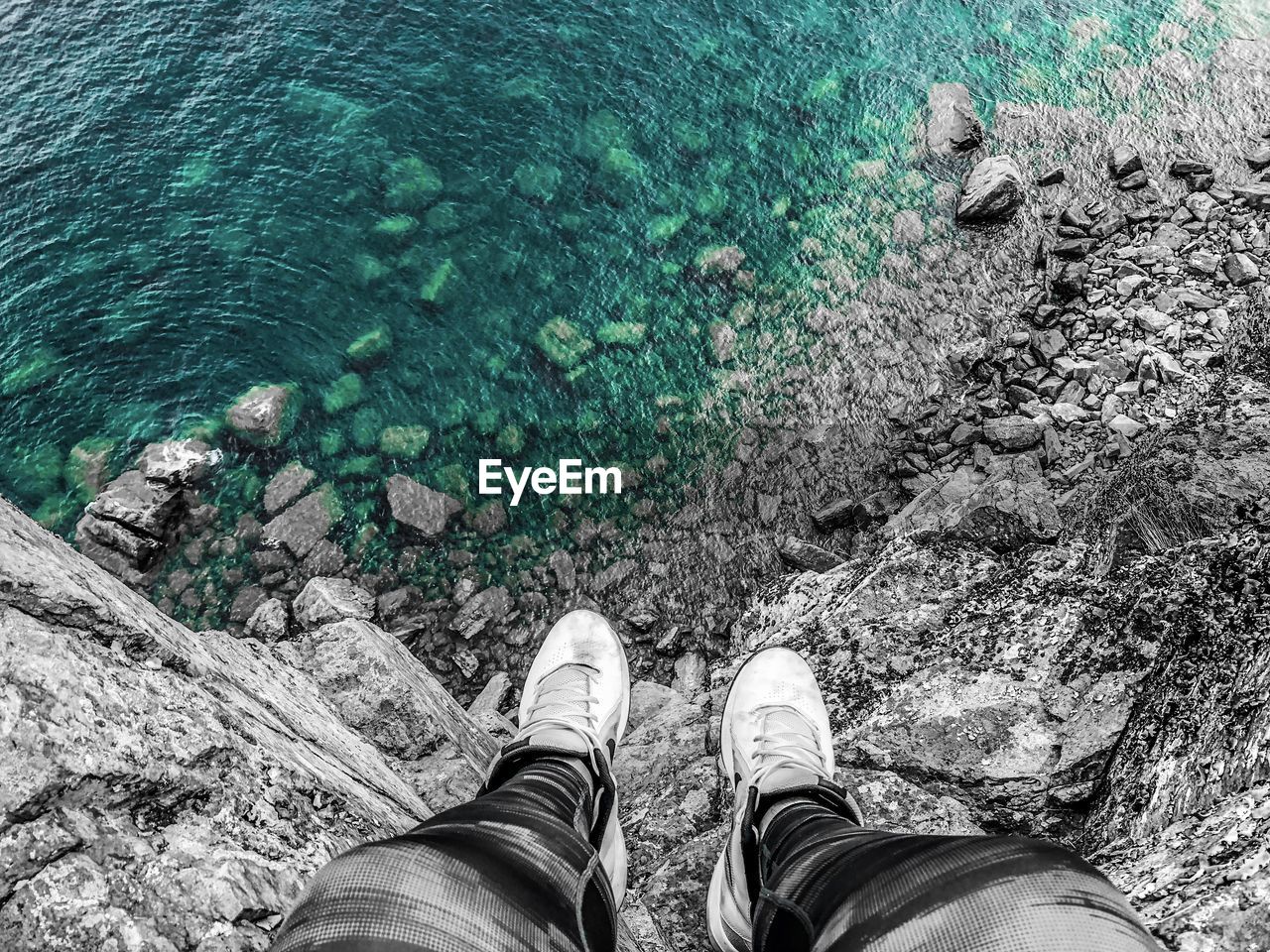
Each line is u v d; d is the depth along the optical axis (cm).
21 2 1066
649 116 956
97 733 137
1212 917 132
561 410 747
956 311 768
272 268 837
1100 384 665
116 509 670
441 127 948
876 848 102
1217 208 789
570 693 232
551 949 90
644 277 827
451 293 822
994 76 975
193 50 1023
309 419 746
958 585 379
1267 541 268
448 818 106
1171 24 1014
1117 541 334
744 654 502
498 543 674
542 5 1072
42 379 758
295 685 286
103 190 890
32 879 121
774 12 1061
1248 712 198
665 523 676
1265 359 491
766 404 732
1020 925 77
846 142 924
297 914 83
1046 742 273
